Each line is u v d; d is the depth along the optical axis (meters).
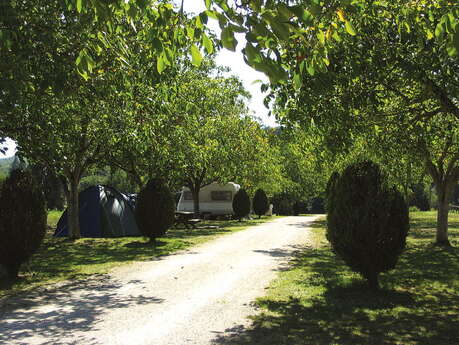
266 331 5.46
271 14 2.54
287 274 9.37
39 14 6.85
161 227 15.48
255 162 28.30
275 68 2.61
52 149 11.12
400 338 5.22
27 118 9.99
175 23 4.34
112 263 11.10
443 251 12.82
